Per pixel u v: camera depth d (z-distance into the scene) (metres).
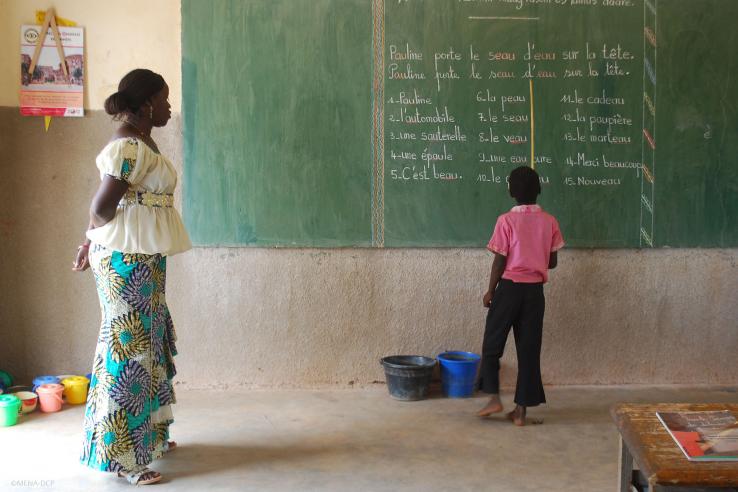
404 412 4.16
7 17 4.39
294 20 4.49
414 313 4.63
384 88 4.55
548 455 3.51
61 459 3.38
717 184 4.70
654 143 4.67
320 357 4.62
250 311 4.57
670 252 4.72
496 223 4.43
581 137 4.63
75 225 4.50
